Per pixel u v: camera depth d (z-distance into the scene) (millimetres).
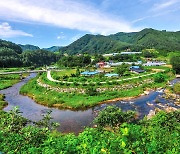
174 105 56469
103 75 96438
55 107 60219
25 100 69438
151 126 14109
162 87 78000
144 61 153375
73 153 10742
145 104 58812
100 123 28844
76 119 48531
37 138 14195
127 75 97812
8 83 99812
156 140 10820
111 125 28156
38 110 57344
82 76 96188
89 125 44094
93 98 65938
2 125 18234
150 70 113312
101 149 9656
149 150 9523
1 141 13969
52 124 26188
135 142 9781
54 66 154875
